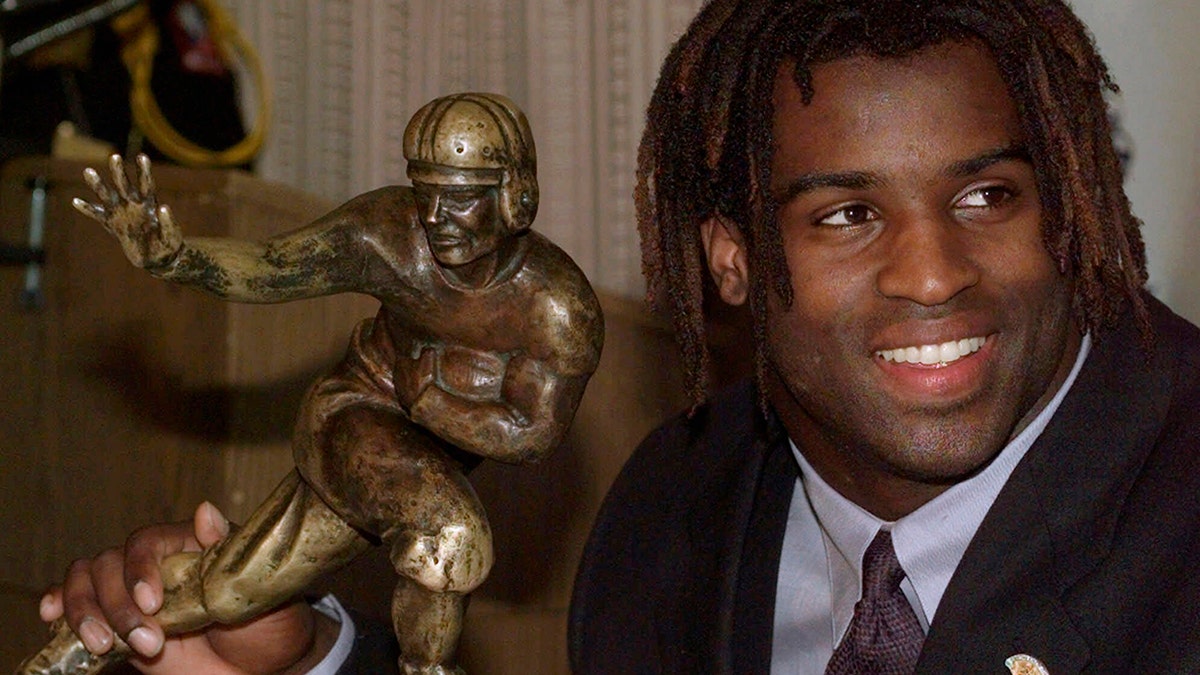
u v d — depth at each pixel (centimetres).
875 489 107
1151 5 168
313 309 152
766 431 121
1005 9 96
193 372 150
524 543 167
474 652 164
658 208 110
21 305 160
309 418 81
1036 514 101
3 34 184
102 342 156
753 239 103
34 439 161
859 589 112
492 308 78
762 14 100
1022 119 94
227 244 74
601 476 170
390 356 81
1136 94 170
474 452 79
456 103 75
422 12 223
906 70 94
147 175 70
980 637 99
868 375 98
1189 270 168
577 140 216
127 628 92
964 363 96
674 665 119
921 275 93
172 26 210
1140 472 101
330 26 229
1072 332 105
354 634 114
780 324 102
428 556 77
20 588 163
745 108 101
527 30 216
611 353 170
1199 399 102
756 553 119
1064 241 95
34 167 159
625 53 212
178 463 151
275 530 85
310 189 232
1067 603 98
